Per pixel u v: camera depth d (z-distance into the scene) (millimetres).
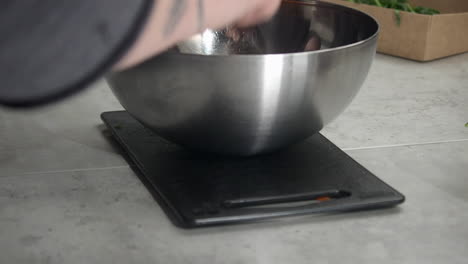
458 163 738
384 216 589
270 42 854
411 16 1271
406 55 1301
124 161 719
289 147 723
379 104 974
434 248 533
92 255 507
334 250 524
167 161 676
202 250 520
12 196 614
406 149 779
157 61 534
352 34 758
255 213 558
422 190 655
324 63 550
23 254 504
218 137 596
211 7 208
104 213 584
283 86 545
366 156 749
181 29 196
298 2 820
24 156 724
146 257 506
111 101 959
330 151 718
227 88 536
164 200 599
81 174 676
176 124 586
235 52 858
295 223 570
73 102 937
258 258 509
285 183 627
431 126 877
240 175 643
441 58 1324
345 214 589
